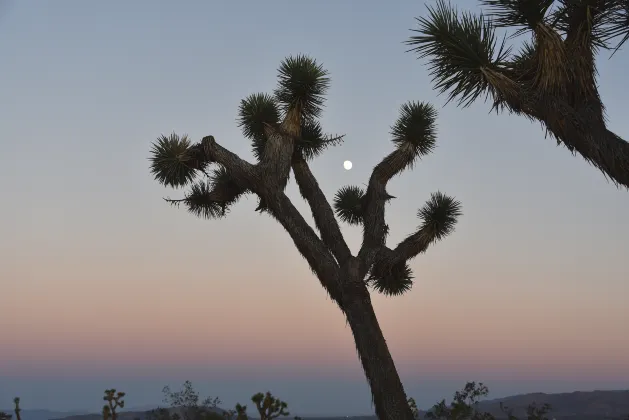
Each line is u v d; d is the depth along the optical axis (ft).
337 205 37.47
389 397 26.25
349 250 29.60
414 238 31.81
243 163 30.78
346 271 28.37
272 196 30.01
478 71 20.25
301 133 33.68
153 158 32.73
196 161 32.78
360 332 27.32
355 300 27.89
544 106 19.03
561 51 19.24
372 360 26.84
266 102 34.88
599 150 17.92
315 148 33.91
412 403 47.65
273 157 30.73
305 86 31.53
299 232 29.22
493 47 20.25
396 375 26.71
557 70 19.08
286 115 32.04
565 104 18.75
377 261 30.50
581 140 18.37
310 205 31.48
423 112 33.81
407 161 33.01
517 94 19.53
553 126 18.89
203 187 35.55
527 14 19.79
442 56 20.56
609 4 19.58
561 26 20.79
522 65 20.59
